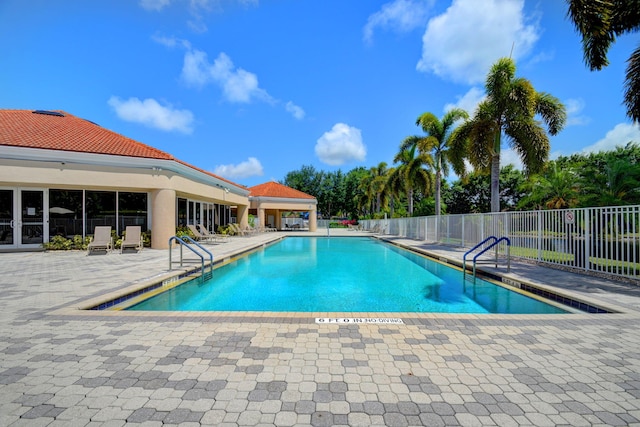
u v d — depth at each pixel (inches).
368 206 1975.9
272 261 476.1
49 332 147.1
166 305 241.1
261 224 1177.4
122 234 533.3
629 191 450.6
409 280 335.6
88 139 541.3
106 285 249.9
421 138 908.6
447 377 108.9
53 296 214.7
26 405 90.7
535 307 234.4
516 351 130.2
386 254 566.6
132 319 165.3
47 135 512.4
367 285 312.5
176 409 89.2
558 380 107.7
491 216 474.6
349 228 1806.1
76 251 485.4
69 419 84.6
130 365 115.3
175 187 544.4
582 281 271.0
